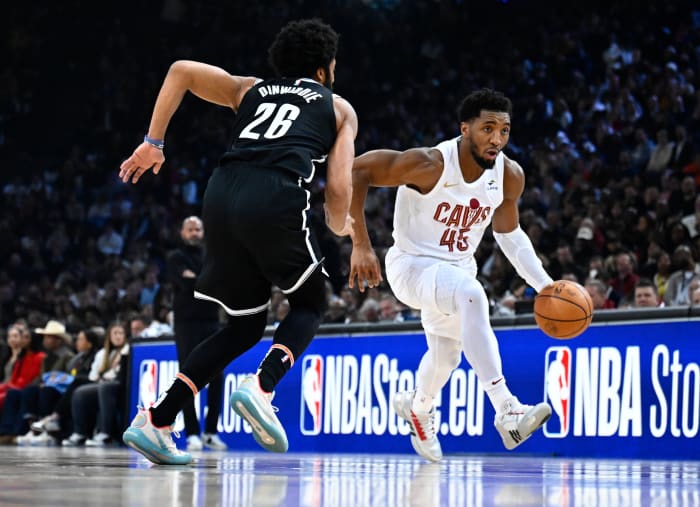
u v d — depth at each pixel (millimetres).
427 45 24406
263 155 4027
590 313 5168
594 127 17859
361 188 5375
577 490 2979
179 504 2291
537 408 4973
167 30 26469
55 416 11680
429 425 5949
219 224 3986
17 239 22391
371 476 3688
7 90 25969
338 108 4297
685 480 3676
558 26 22250
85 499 2367
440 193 5453
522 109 19984
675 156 15578
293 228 3955
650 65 18500
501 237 5770
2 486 2795
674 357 7113
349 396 8836
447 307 5309
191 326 8445
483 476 3812
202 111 24203
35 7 26578
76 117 25750
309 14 25953
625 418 7336
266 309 4230
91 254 20953
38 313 16062
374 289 12016
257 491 2758
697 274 10641
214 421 9266
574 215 14742
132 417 10859
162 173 23047
